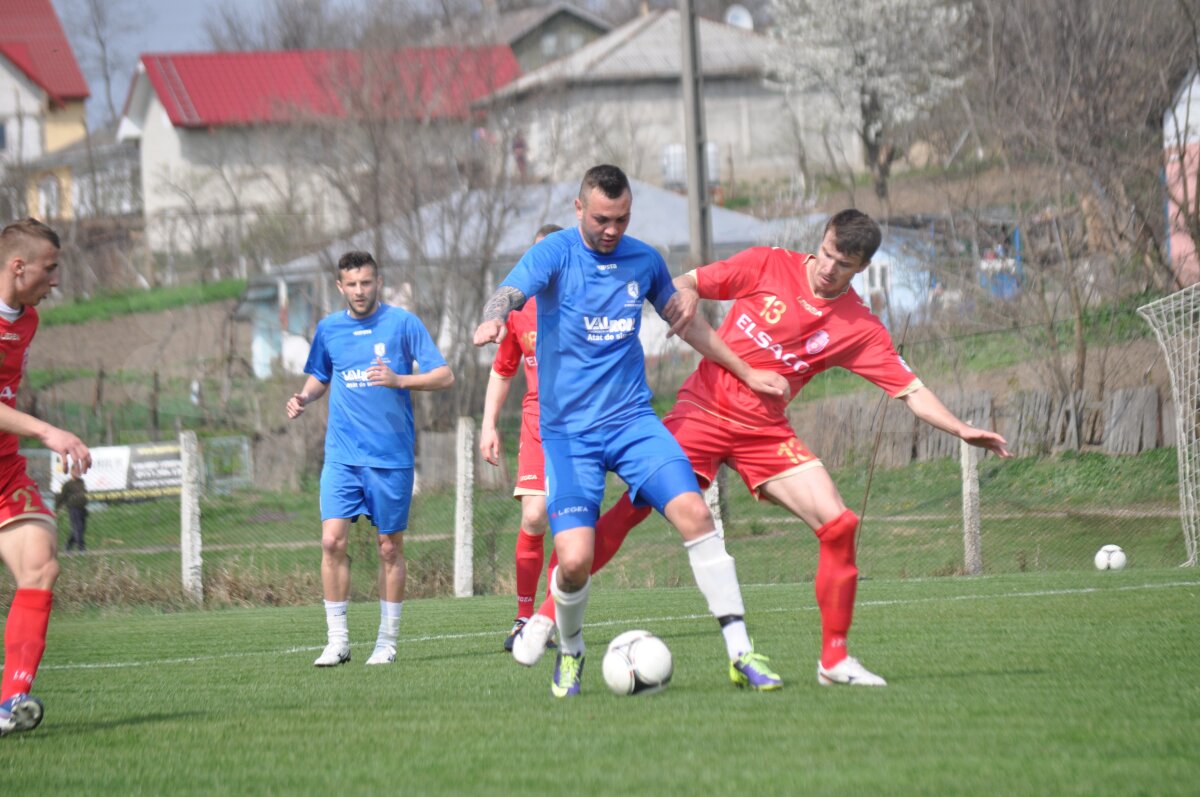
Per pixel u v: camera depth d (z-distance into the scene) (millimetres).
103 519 50562
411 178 69312
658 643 14000
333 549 19156
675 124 130125
